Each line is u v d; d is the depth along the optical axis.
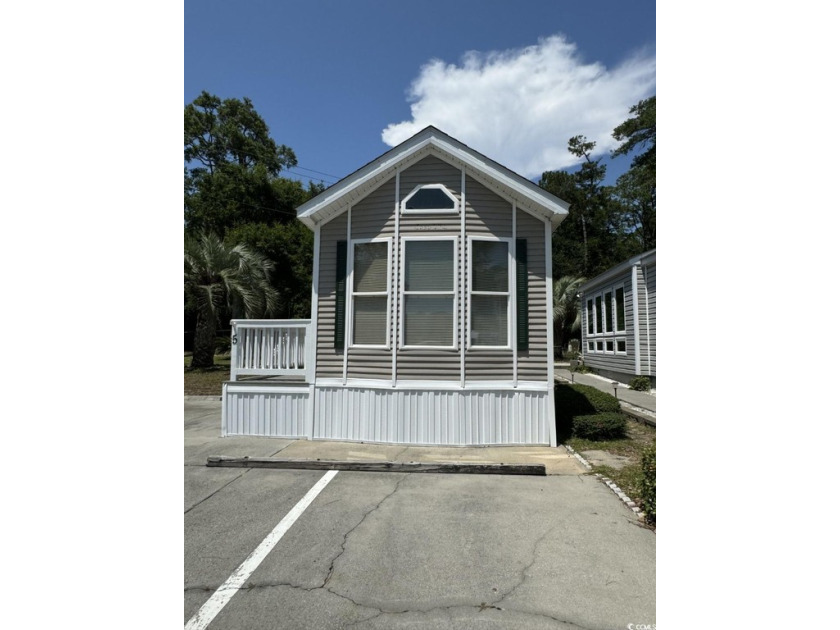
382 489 4.42
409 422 6.22
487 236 6.35
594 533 3.41
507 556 3.05
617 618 2.37
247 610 2.45
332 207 6.61
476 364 6.21
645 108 36.00
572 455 5.71
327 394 6.49
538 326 6.27
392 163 6.36
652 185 35.91
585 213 42.12
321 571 2.86
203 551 3.12
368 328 6.46
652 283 12.20
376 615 2.40
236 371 6.79
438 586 2.68
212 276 14.84
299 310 27.27
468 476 4.85
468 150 6.25
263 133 38.53
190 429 7.32
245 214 30.86
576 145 43.50
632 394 11.47
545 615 2.39
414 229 6.40
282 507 3.95
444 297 6.30
